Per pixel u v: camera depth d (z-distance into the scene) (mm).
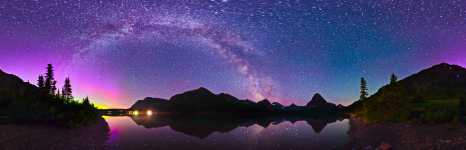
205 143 28656
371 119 43562
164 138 32531
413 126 27984
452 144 17406
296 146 26031
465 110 27344
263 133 38438
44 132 29438
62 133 30969
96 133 35375
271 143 28281
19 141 23297
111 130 42219
